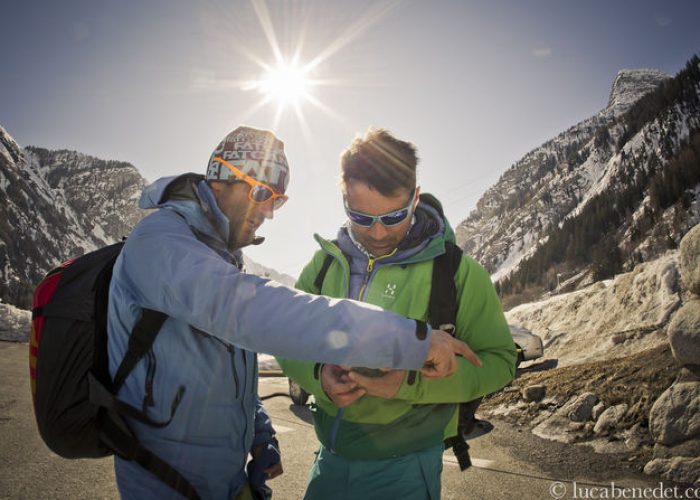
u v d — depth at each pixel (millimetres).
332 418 1630
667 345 5520
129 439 1170
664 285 8367
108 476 3611
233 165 1354
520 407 5895
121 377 1148
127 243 1141
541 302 13578
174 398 1165
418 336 976
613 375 5508
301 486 3715
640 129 142875
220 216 1297
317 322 931
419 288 1611
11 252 191000
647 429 4305
